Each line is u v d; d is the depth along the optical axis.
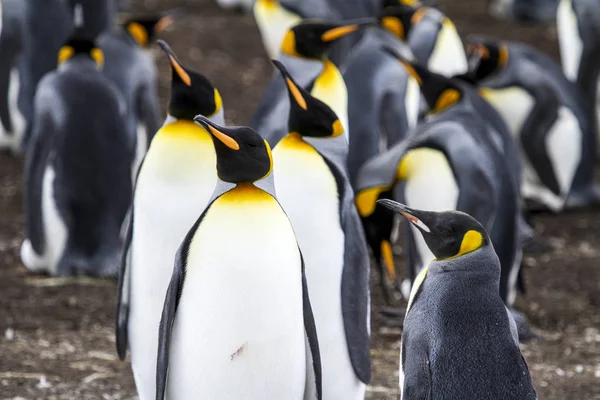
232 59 24.95
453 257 7.01
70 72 13.35
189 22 28.06
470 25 28.34
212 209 7.08
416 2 20.41
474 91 13.05
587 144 17.52
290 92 8.51
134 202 8.21
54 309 11.92
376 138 15.39
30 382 9.70
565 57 20.91
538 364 10.77
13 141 18.81
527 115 17.05
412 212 7.12
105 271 13.05
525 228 15.26
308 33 10.74
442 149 11.58
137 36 17.95
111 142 13.11
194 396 7.19
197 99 8.17
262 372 7.11
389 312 12.02
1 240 14.64
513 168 13.08
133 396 9.52
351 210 8.55
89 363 10.34
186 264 7.07
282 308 7.04
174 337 7.17
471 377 6.69
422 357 6.77
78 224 12.94
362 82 15.48
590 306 12.94
